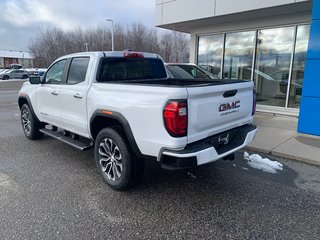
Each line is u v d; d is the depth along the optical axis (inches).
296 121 312.3
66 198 139.0
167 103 114.7
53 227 114.6
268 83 371.9
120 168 143.9
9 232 111.0
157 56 200.4
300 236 109.1
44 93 206.4
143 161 144.7
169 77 209.5
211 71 435.8
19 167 180.7
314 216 123.3
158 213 125.9
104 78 164.7
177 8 392.2
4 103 526.3
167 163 121.6
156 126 120.3
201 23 404.2
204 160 120.6
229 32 401.7
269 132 261.0
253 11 323.0
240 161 191.8
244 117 155.5
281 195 142.7
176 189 149.6
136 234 110.7
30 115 234.1
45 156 202.5
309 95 238.8
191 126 118.3
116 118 138.2
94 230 112.9
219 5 343.9
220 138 138.2
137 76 185.8
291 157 197.8
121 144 138.9
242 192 146.2
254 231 112.4
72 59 181.0
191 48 452.4
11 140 245.3
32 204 132.8
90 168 179.3
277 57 357.7
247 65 391.2
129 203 134.5
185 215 124.2
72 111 175.6
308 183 157.5
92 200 137.2
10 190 147.3
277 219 120.9
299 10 316.5
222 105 133.8
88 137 168.1
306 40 327.9
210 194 144.0
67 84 180.9
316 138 239.0
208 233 111.3
